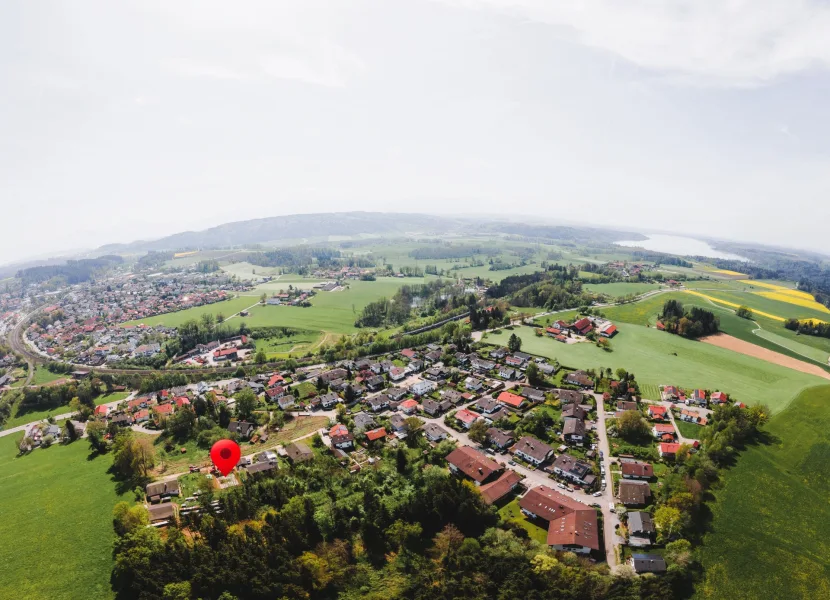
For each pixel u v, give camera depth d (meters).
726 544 95.19
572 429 138.75
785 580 87.25
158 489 116.75
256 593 81.44
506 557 89.62
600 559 93.19
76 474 134.88
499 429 145.25
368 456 134.25
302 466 123.75
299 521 97.25
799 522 101.31
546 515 103.81
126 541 89.69
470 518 101.19
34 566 93.69
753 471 117.44
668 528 97.06
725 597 83.94
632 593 81.38
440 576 87.56
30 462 148.75
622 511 106.31
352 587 86.69
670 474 116.69
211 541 92.31
